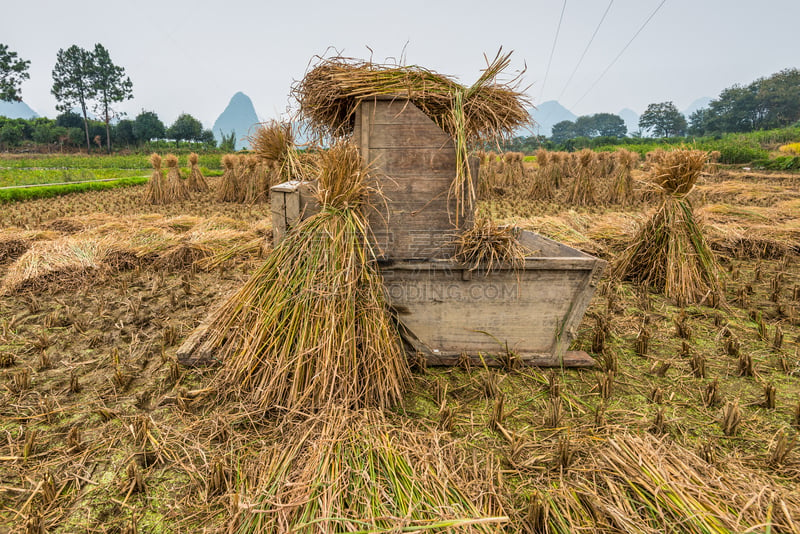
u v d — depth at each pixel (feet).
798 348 10.63
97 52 231.09
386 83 8.55
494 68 8.67
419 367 9.32
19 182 59.62
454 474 5.84
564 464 6.26
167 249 18.51
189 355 9.18
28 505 5.55
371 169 8.62
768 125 285.23
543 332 9.47
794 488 5.91
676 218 14.89
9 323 11.55
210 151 185.06
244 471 6.06
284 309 8.02
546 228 22.40
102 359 9.76
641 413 7.91
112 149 221.25
